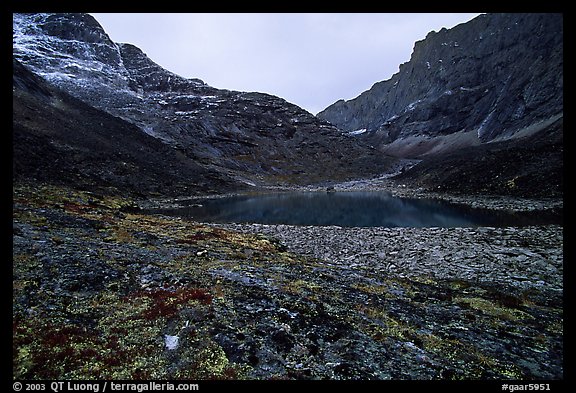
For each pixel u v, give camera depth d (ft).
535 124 488.02
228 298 50.31
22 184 130.62
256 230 146.82
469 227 141.18
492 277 78.64
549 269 82.02
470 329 50.26
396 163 635.66
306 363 36.42
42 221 80.12
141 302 46.60
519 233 119.03
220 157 483.92
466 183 263.29
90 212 108.99
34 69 495.41
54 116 282.36
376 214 201.36
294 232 142.51
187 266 65.82
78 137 268.21
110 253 66.23
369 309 54.34
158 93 628.28
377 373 36.01
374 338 44.04
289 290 58.29
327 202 277.44
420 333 47.67
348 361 37.65
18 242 61.31
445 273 82.84
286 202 278.05
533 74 595.06
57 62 549.95
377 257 99.55
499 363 40.91
